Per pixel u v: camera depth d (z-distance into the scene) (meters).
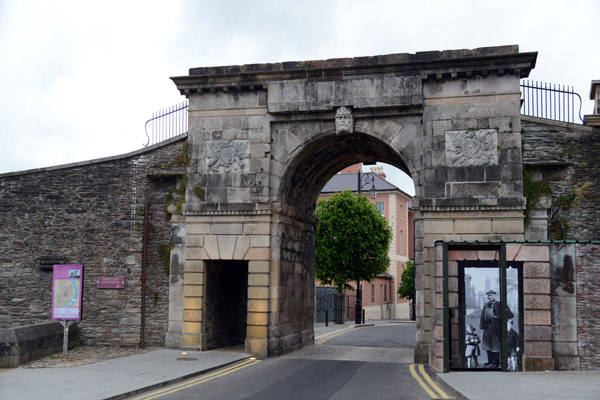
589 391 10.52
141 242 19.20
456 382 11.80
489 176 16.67
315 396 11.03
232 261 20.88
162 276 18.98
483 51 16.97
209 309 18.72
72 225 19.55
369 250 35.44
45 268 19.39
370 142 18.64
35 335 15.49
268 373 14.15
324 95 17.84
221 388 11.90
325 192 52.16
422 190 17.05
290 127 18.23
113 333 18.92
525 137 17.09
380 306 51.56
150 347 18.61
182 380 12.94
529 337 13.34
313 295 22.14
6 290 19.48
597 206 16.61
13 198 19.81
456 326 13.70
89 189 19.64
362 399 10.77
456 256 13.87
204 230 18.28
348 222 35.19
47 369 13.83
